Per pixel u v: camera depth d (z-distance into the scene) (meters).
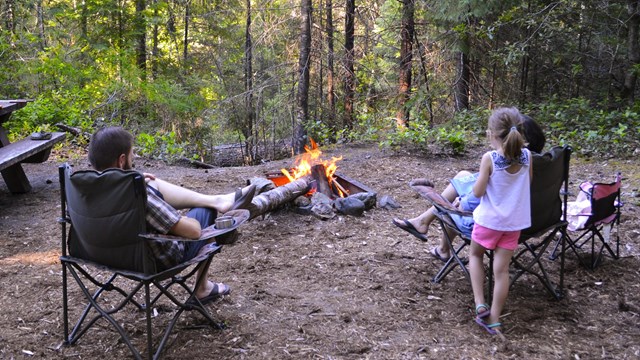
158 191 3.11
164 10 16.52
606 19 11.28
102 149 2.75
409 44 12.88
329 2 14.08
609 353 2.94
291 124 14.34
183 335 3.06
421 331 3.14
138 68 15.10
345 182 5.74
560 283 3.56
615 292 3.66
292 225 4.86
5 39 13.05
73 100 11.16
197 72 17.83
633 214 5.10
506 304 3.46
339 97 14.62
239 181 6.74
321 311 3.35
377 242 4.51
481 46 12.32
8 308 3.36
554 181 3.32
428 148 8.13
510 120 3.00
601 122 8.45
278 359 2.84
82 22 15.36
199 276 3.11
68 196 2.75
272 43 14.50
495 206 3.03
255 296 3.53
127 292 3.57
